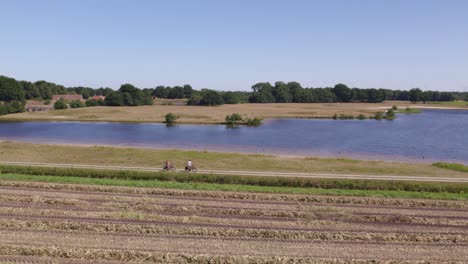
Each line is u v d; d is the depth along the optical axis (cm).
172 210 3203
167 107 16825
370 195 3747
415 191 3984
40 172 4350
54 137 8606
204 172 4625
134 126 10850
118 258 2317
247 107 17938
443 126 11469
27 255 2319
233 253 2409
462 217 3161
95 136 8806
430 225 2992
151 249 2425
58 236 2588
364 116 14138
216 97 18600
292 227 2883
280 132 9656
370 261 2320
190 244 2520
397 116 15450
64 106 15650
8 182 3847
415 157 6519
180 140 8231
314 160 5603
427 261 2333
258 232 2725
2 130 9781
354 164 5341
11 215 2967
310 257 2372
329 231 2808
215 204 3384
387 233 2778
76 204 3291
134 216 2981
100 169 4428
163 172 4284
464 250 2519
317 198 3597
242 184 4112
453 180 4381
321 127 10894
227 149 7131
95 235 2623
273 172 4719
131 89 17800
